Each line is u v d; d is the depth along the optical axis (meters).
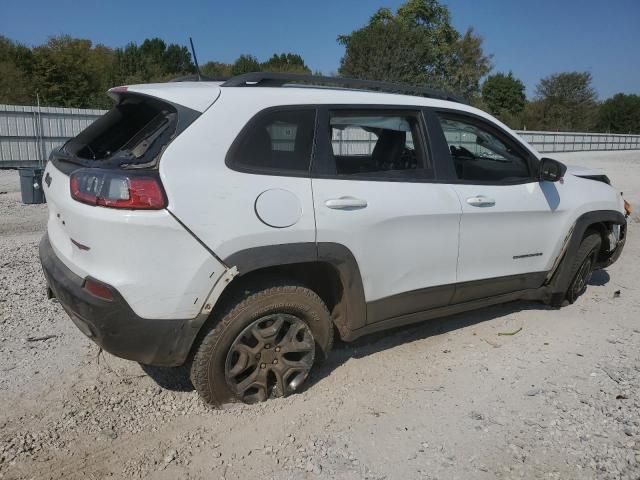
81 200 2.81
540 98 62.28
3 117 19.69
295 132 3.25
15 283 5.33
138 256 2.74
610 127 70.50
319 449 2.91
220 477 2.70
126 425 3.10
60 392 3.41
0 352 3.88
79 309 2.84
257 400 3.29
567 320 4.76
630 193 14.06
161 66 57.91
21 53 37.53
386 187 3.54
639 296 5.47
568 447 2.96
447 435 3.05
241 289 3.08
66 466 2.75
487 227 4.07
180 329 2.89
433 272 3.82
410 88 4.01
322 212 3.21
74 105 37.81
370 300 3.54
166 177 2.78
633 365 3.90
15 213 10.20
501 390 3.55
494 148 4.34
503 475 2.74
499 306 5.09
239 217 2.93
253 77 3.27
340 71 39.75
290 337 3.27
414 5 42.94
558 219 4.58
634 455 2.89
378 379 3.67
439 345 4.22
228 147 2.98
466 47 43.88
